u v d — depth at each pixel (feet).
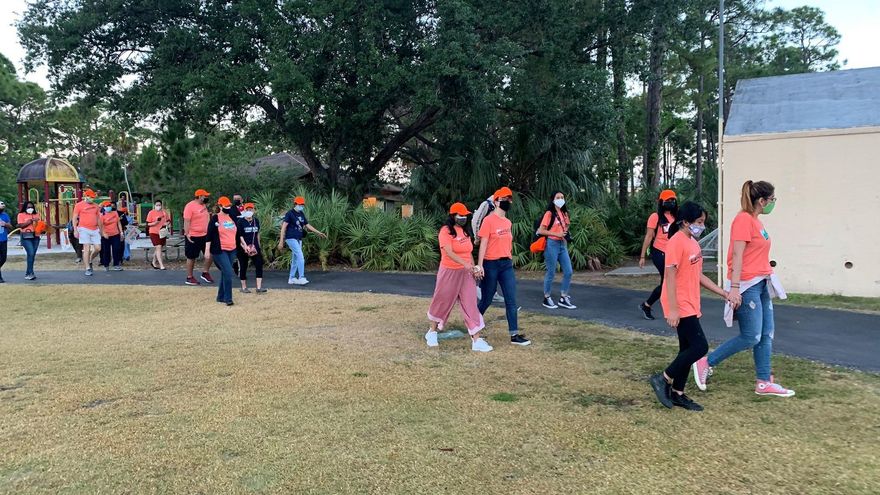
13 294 35.06
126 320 27.48
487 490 10.96
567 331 24.17
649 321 26.12
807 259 31.99
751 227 15.26
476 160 57.06
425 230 49.11
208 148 65.62
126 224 55.57
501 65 45.47
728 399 15.69
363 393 16.49
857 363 19.02
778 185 32.30
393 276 43.16
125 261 54.90
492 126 56.70
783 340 22.12
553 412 14.88
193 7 53.21
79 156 152.87
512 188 58.70
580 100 50.01
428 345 21.77
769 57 101.76
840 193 31.14
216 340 23.11
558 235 28.96
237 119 58.75
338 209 50.85
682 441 12.98
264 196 53.26
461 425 14.08
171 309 30.14
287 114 50.78
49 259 58.18
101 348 22.06
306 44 47.55
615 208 59.41
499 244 21.72
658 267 25.81
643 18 49.96
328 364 19.45
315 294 34.55
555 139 55.72
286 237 39.06
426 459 12.28
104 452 12.78
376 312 28.81
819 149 31.42
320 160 72.28
